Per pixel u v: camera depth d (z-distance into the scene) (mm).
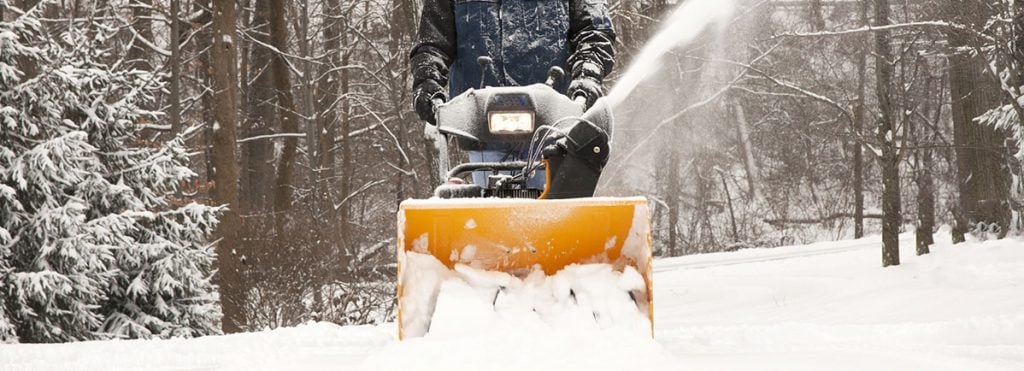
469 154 8492
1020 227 26875
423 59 9391
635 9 46969
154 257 24328
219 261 28438
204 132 49781
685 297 25672
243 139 50812
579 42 9398
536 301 6703
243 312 26578
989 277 19234
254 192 54219
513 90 7754
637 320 6621
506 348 6238
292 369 7188
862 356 7129
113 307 24359
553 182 7168
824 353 7375
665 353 6285
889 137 25859
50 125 23672
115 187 24062
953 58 27859
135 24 49500
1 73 22703
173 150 26016
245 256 27438
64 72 23781
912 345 7996
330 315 25969
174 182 26172
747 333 8836
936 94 59719
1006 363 6992
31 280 21359
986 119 25750
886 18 26094
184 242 25172
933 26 25406
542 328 6469
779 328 9039
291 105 51438
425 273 6715
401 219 6621
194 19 50906
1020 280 18281
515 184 7734
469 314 6535
